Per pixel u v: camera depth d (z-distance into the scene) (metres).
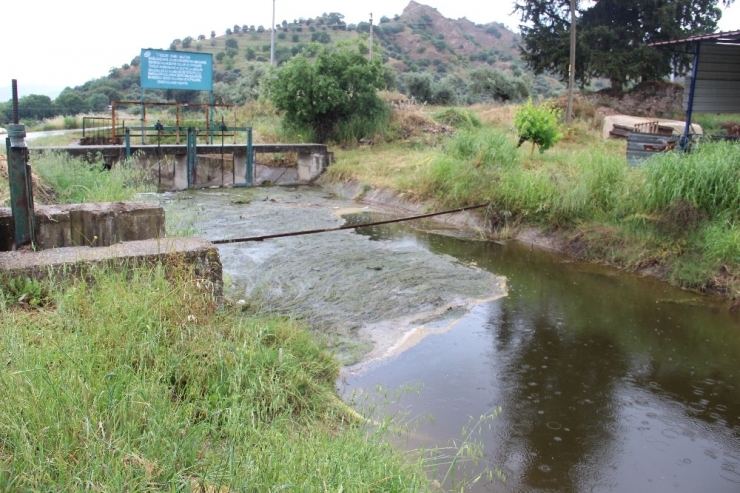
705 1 28.48
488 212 12.71
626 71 27.38
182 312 5.09
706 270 9.20
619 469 4.70
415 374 6.04
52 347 4.08
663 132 19.47
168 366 4.34
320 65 21.36
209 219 12.80
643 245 10.22
